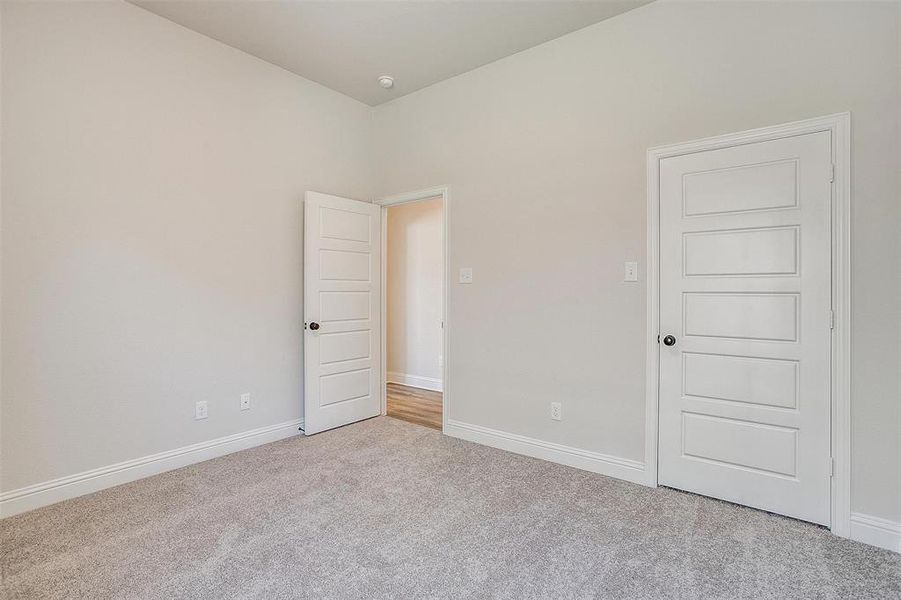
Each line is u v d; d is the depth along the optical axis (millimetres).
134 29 2754
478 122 3498
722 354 2465
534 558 1935
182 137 2979
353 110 4109
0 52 2281
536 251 3176
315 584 1759
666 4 2639
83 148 2559
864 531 2076
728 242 2443
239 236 3287
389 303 5918
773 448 2322
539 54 3162
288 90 3584
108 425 2664
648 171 2689
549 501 2475
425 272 5527
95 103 2604
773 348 2318
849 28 2125
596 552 1979
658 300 2664
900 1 2016
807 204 2225
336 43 3168
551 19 2857
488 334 3434
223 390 3203
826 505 2182
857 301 2104
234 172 3256
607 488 2650
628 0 2658
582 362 2961
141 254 2795
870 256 2074
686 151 2564
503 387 3346
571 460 3002
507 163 3330
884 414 2045
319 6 2738
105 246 2646
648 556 1949
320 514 2318
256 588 1733
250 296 3357
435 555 1956
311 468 2945
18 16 2338
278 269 3535
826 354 2180
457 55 3316
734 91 2428
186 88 2994
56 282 2471
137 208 2773
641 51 2727
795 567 1874
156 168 2855
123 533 2133
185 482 2721
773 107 2316
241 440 3303
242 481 2732
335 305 3818
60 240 2482
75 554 1959
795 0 2260
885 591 1723
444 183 3721
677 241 2600
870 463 2072
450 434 3652
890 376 2031
